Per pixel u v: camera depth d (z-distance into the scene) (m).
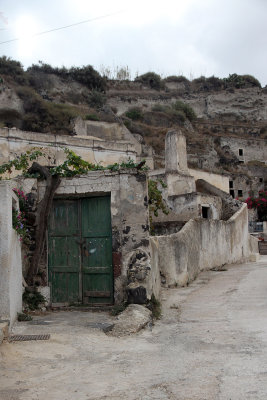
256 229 36.66
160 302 9.78
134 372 5.02
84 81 69.19
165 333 7.07
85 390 4.44
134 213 8.84
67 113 46.59
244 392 4.21
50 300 9.02
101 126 42.75
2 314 6.62
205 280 13.57
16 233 7.72
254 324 7.36
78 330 6.98
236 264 19.05
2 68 56.94
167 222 19.23
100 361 5.48
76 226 9.28
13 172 20.30
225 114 85.31
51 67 67.12
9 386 4.57
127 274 8.67
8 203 6.88
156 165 45.16
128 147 28.05
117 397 4.23
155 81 85.31
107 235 9.06
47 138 24.55
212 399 4.07
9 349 5.76
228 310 8.75
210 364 5.26
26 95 46.72
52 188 9.07
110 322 7.58
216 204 22.69
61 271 9.19
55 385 4.60
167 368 5.15
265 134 75.81
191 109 75.81
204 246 15.66
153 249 9.63
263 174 58.28
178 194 23.31
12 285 7.06
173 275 12.16
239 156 65.56
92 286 9.05
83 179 9.14
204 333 6.98
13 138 23.17
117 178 8.98
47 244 9.19
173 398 4.15
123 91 79.69
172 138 24.61
